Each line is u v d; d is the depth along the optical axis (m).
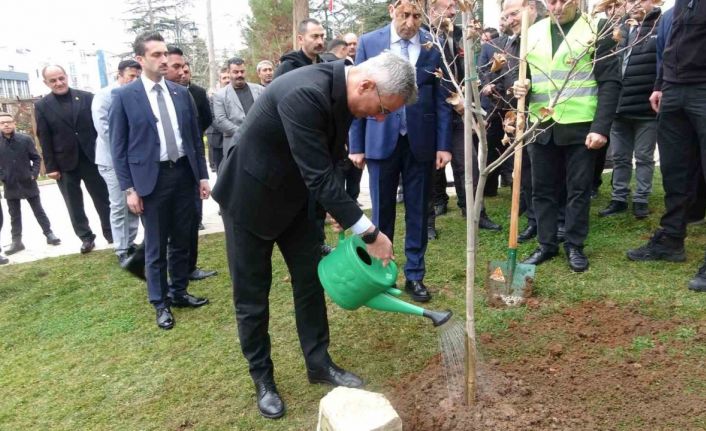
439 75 2.20
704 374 2.36
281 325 3.38
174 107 3.52
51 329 3.70
